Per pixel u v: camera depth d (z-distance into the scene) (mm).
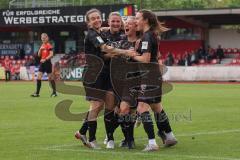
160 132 17938
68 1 81750
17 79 74625
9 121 25391
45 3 81625
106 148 17797
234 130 22109
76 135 17969
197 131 21812
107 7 76812
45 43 40781
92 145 17781
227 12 74438
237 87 54531
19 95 42750
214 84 61062
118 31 18203
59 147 17969
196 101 36844
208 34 82625
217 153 16625
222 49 77125
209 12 75250
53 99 38406
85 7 78500
